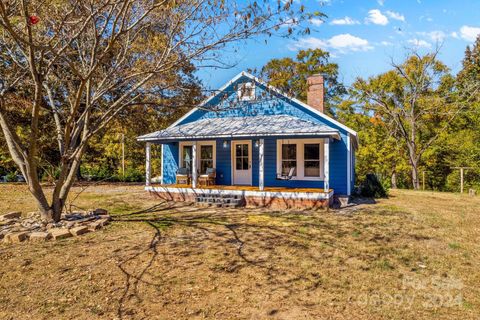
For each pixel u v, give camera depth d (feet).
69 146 28.35
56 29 22.00
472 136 82.84
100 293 14.61
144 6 27.63
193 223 29.01
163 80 33.01
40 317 12.59
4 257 19.15
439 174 99.55
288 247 21.63
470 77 89.45
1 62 32.12
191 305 13.51
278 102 47.85
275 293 14.67
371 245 22.27
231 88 49.88
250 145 48.78
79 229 24.66
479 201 46.91
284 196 38.55
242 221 30.04
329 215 33.42
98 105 36.60
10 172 82.23
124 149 106.52
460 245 22.43
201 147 51.90
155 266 17.88
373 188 52.21
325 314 12.80
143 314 12.78
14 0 20.76
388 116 94.02
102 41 30.73
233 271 17.26
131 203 41.73
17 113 55.42
